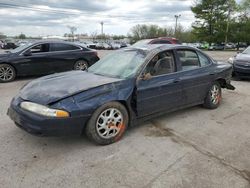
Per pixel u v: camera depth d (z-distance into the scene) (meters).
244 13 55.06
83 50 9.80
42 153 3.46
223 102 6.10
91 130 3.53
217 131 4.30
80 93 3.46
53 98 3.33
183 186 2.79
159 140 3.91
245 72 8.62
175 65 4.55
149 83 4.08
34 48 8.77
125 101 3.80
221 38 52.44
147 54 4.29
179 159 3.34
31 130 3.30
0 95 6.57
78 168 3.11
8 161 3.24
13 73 8.48
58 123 3.24
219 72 5.36
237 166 3.19
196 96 4.99
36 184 2.80
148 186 2.78
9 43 36.75
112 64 4.54
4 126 4.32
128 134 4.11
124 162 3.26
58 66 9.20
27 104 3.41
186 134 4.15
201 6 52.47
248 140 3.95
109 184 2.81
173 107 4.59
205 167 3.16
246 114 5.21
